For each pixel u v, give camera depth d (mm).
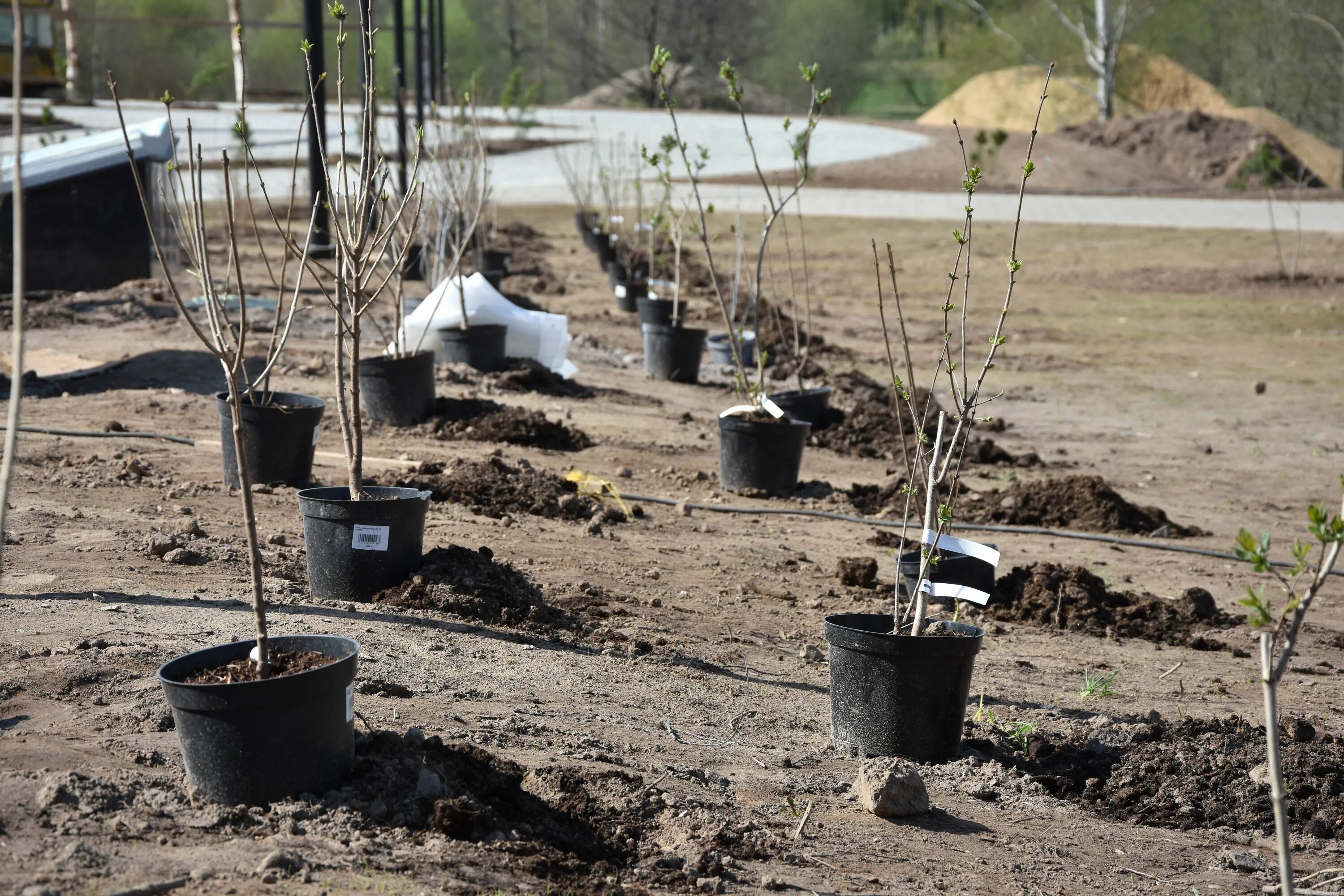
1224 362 17219
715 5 72125
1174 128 44938
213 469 7930
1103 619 7082
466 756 3967
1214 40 61688
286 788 3549
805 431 9297
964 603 7070
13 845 3162
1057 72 57594
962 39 64625
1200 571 8289
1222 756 4871
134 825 3354
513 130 44875
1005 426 12570
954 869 3904
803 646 6133
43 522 6324
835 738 4914
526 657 5344
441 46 28781
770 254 26219
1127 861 4129
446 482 8023
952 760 4809
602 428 10773
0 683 4242
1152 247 28922
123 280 14891
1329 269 25688
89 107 37688
